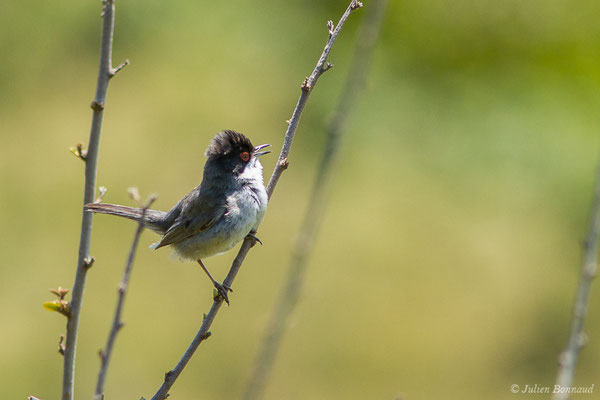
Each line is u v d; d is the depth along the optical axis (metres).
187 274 15.36
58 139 17.91
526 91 15.99
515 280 15.91
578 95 15.78
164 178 17.22
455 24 16.64
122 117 18.36
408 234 16.70
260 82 18.25
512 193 15.82
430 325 15.14
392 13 16.77
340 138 7.64
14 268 15.33
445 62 16.86
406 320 15.15
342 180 17.33
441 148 16.30
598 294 15.20
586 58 16.14
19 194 16.58
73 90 18.92
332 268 16.08
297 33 17.83
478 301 15.66
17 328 13.98
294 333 14.43
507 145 15.53
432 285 15.89
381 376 14.06
